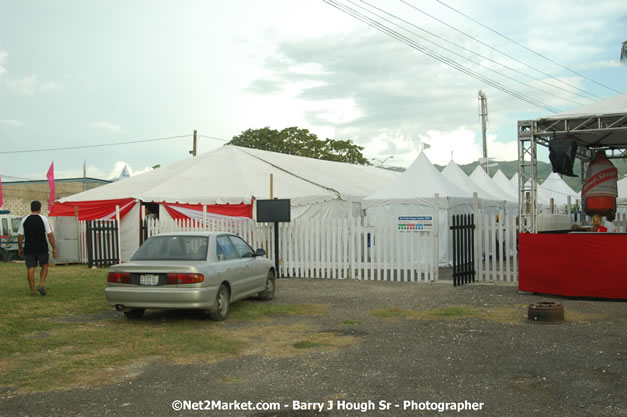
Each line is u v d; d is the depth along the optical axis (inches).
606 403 194.5
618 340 289.0
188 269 331.3
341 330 323.0
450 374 231.3
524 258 458.0
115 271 342.0
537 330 315.6
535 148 473.4
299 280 571.2
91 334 314.3
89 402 201.3
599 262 421.7
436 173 804.6
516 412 187.2
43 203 1654.8
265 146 2066.9
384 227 563.8
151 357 264.8
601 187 614.5
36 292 480.4
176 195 758.5
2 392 212.8
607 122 468.1
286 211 576.7
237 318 363.3
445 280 556.4
